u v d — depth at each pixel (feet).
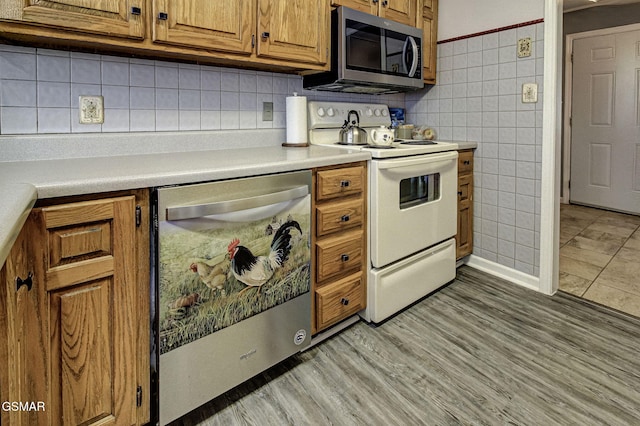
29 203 2.77
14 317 2.74
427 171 7.11
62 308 3.36
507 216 8.45
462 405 4.78
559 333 6.40
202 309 4.29
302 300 5.44
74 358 3.48
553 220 7.77
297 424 4.49
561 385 5.13
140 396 3.97
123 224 3.68
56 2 4.16
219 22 5.41
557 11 7.36
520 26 7.84
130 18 4.67
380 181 6.27
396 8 8.04
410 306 7.37
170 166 4.38
